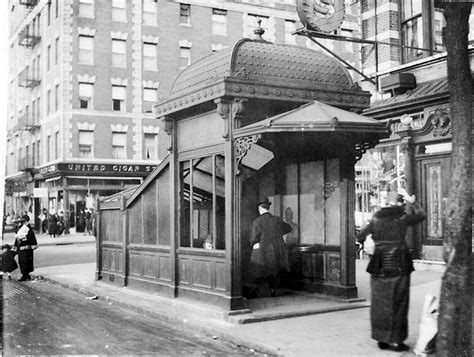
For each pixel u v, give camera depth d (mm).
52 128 35312
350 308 9336
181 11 36188
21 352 7172
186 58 36312
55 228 32406
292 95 9336
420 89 13727
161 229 11312
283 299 10086
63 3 33688
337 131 8414
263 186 11430
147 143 36094
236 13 35594
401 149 13734
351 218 9789
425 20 14734
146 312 9844
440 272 12461
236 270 8945
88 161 34281
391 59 15969
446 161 12859
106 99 34906
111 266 13305
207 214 11281
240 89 8875
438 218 13000
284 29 34969
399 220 6828
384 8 16125
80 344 7633
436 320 6395
